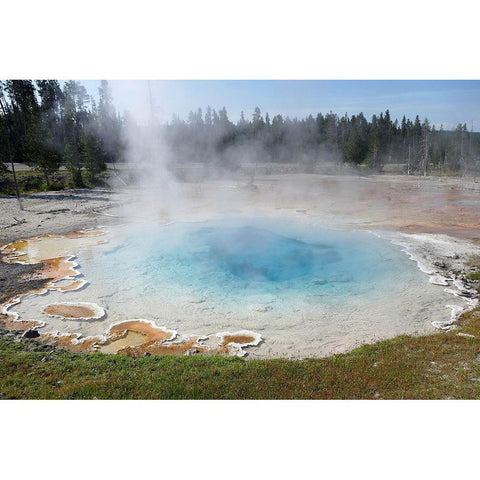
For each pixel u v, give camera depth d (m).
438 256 22.08
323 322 14.93
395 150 92.12
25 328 14.34
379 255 22.34
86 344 13.30
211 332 14.21
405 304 16.30
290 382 10.26
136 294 17.39
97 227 28.69
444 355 11.46
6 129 42.03
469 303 16.30
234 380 10.40
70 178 50.88
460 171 72.88
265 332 14.23
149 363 11.66
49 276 19.20
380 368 10.89
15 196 41.78
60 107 67.31
